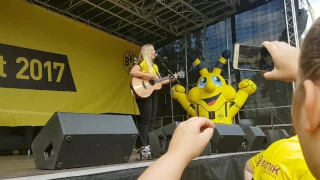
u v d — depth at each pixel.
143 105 3.03
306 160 0.25
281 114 4.83
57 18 4.60
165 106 5.86
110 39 5.37
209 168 2.44
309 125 0.23
